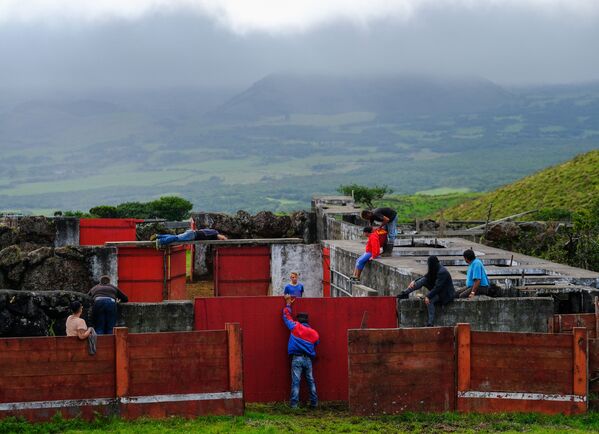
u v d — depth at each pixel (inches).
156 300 1536.7
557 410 818.8
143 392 797.2
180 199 2667.3
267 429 763.4
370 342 815.7
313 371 910.4
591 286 1099.9
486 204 3238.2
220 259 1630.2
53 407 782.5
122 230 1914.4
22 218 1876.2
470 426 788.0
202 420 796.0
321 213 2039.9
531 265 1210.0
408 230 1909.4
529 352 818.8
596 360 827.4
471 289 999.6
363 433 765.3
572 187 2957.7
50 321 930.7
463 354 818.2
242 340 828.6
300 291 1128.2
